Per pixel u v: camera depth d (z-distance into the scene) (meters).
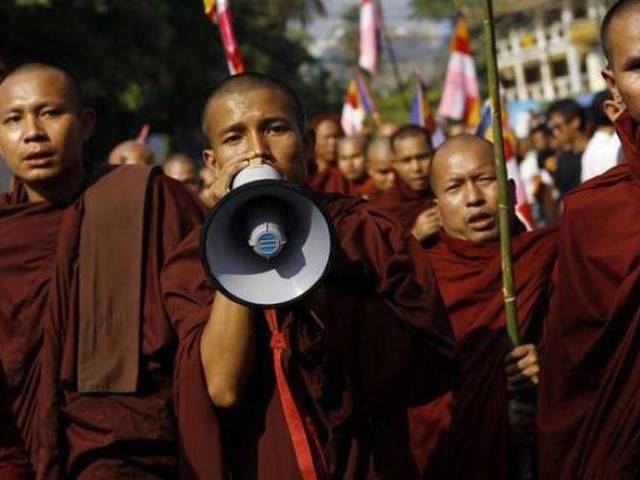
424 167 13.09
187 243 6.42
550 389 6.85
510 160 11.82
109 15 40.25
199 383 5.92
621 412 6.42
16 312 7.08
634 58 6.46
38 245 7.17
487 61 7.45
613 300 6.54
